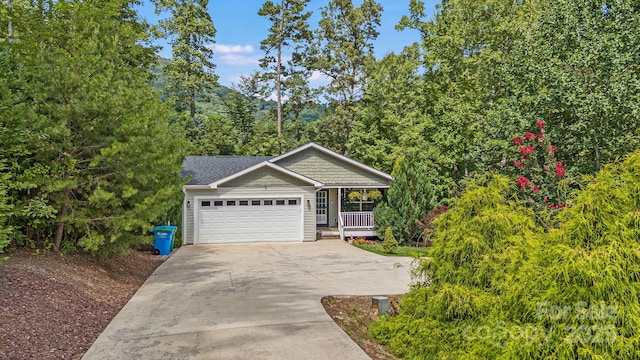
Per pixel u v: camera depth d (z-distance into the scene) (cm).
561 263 376
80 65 873
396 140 2595
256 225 1702
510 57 1631
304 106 3584
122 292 826
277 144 3272
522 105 1509
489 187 543
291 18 3341
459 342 480
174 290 849
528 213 557
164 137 998
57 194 872
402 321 573
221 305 726
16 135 735
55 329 551
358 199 2147
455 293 492
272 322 626
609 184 392
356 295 814
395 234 1706
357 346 534
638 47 1219
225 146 3262
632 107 1191
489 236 512
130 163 890
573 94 1285
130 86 1061
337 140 3183
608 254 358
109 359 482
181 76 3228
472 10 2261
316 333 578
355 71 3312
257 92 3506
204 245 1617
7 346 467
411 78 2592
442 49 2369
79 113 827
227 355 497
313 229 1747
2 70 777
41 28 1044
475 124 2117
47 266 799
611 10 1298
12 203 781
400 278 999
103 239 877
